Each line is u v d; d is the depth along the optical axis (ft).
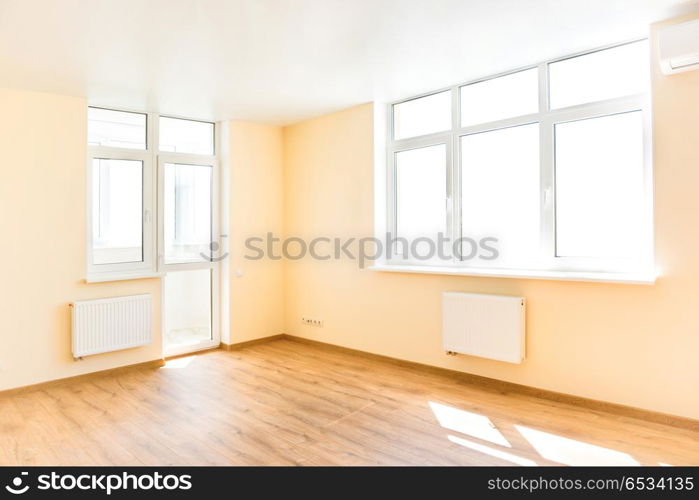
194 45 10.34
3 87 12.77
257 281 18.37
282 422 10.71
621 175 11.12
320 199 17.57
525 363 12.24
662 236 9.96
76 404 12.05
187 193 17.02
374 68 12.23
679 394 9.90
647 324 10.27
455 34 10.13
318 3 8.52
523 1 8.68
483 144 13.57
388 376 14.08
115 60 11.12
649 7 9.09
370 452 9.23
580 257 11.69
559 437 9.70
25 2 8.24
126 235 15.47
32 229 13.20
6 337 12.79
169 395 12.66
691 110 9.55
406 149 15.43
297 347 17.92
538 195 12.47
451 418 10.78
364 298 16.14
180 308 16.94
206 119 17.33
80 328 13.71
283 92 14.14
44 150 13.38
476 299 12.67
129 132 15.70
